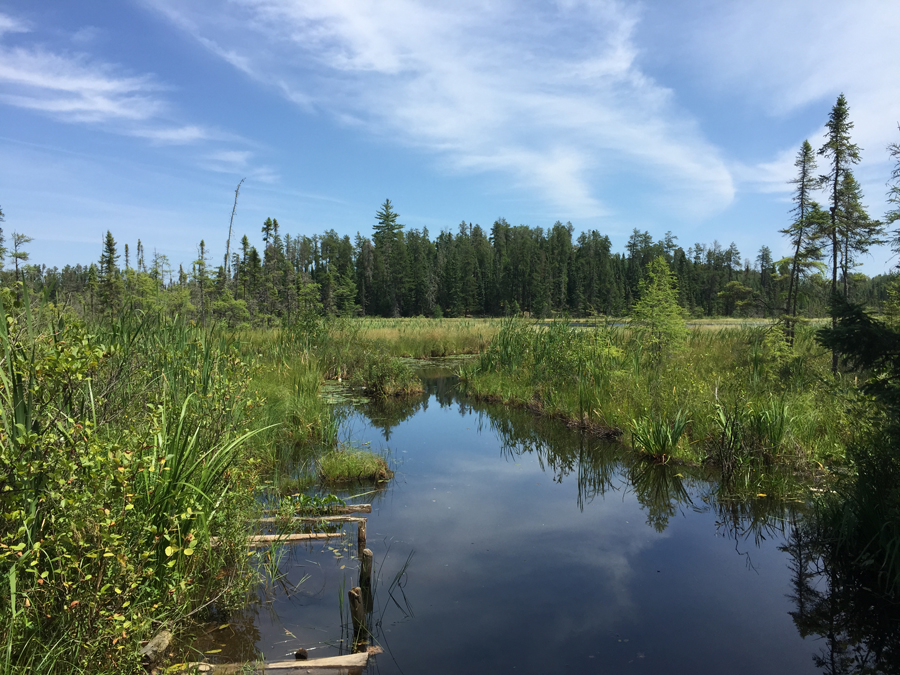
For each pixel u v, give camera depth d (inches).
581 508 244.1
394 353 766.5
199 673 121.1
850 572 179.9
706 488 261.9
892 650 140.6
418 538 210.8
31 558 102.2
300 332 597.0
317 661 130.1
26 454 101.0
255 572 167.5
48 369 104.6
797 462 266.8
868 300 236.5
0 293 111.4
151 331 236.4
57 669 100.3
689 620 155.8
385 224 3491.6
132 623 108.7
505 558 194.5
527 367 526.6
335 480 274.1
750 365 407.2
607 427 358.3
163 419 146.0
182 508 138.4
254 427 274.7
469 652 138.9
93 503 111.0
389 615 156.3
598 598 167.2
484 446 352.5
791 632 149.6
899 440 170.7
